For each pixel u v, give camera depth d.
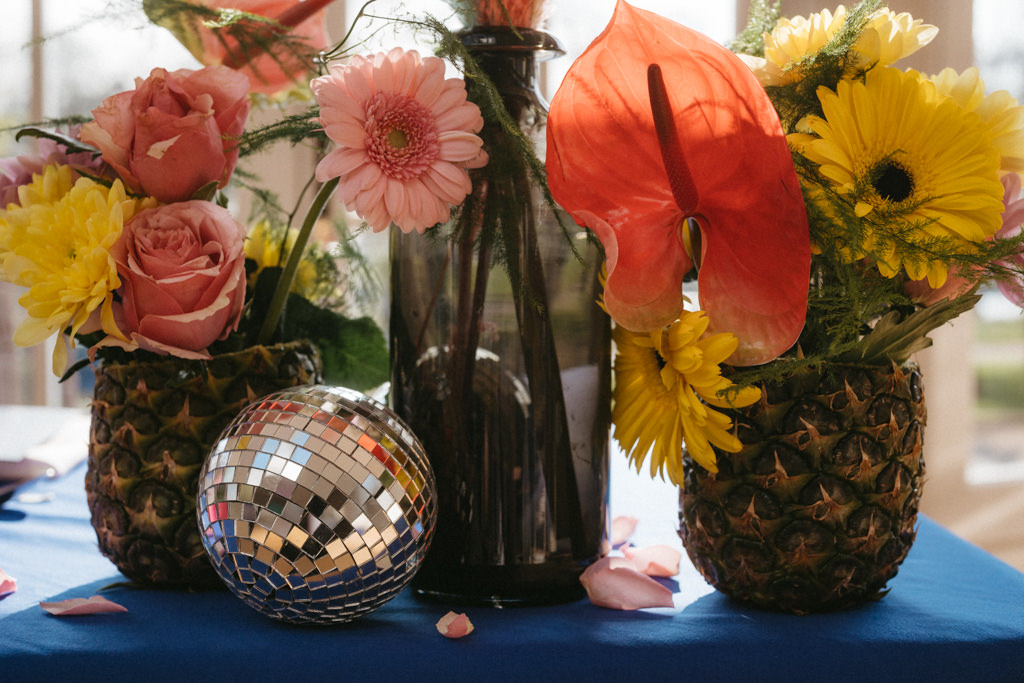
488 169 0.51
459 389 0.53
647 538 0.74
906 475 0.52
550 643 0.47
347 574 0.46
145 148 0.51
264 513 0.45
